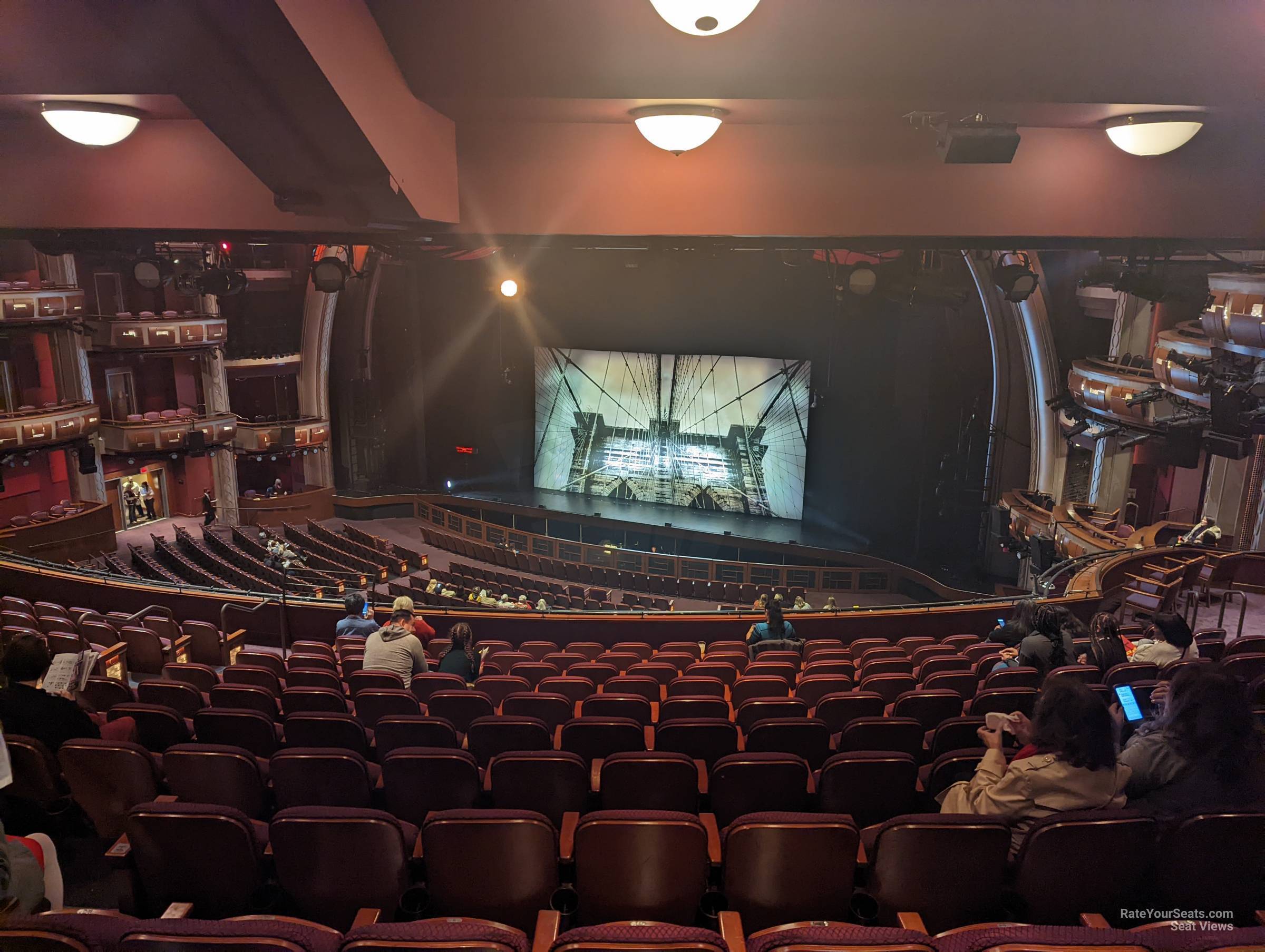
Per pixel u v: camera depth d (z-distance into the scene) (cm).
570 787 374
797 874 290
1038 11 426
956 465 2200
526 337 2716
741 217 555
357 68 436
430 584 1934
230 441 2673
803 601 1360
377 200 499
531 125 545
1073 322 2066
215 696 534
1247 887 290
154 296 2619
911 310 2191
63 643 718
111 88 484
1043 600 941
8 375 2236
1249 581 1051
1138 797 322
